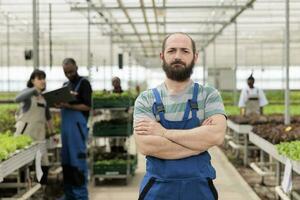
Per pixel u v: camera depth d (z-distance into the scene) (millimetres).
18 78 34812
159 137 2949
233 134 12211
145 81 41906
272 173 8195
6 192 7590
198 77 36938
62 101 6945
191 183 2953
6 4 13758
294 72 35438
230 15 14156
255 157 10961
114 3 12469
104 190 8508
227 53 30078
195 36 20469
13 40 23281
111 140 10203
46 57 28828
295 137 6848
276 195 7266
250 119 10648
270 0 12984
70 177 7270
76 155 7227
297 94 26297
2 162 4984
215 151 13109
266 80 37094
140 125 3004
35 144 6578
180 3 12852
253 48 27641
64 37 22406
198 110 3064
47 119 7738
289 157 5605
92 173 8969
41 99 7473
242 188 8406
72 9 11555
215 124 3016
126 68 32812
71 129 7207
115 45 26203
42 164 7574
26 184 6824
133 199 7777
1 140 6148
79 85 7285
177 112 3047
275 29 19922
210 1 12508
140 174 10188
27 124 7398
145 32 19734
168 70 3037
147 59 36844
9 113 11359
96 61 31844
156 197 2979
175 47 3027
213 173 3066
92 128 9008
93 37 22484
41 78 7387
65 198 7418
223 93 29031
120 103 8883
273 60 32875
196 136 2941
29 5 13906
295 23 18203
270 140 7152
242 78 36969
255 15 16031
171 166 2955
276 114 12914
